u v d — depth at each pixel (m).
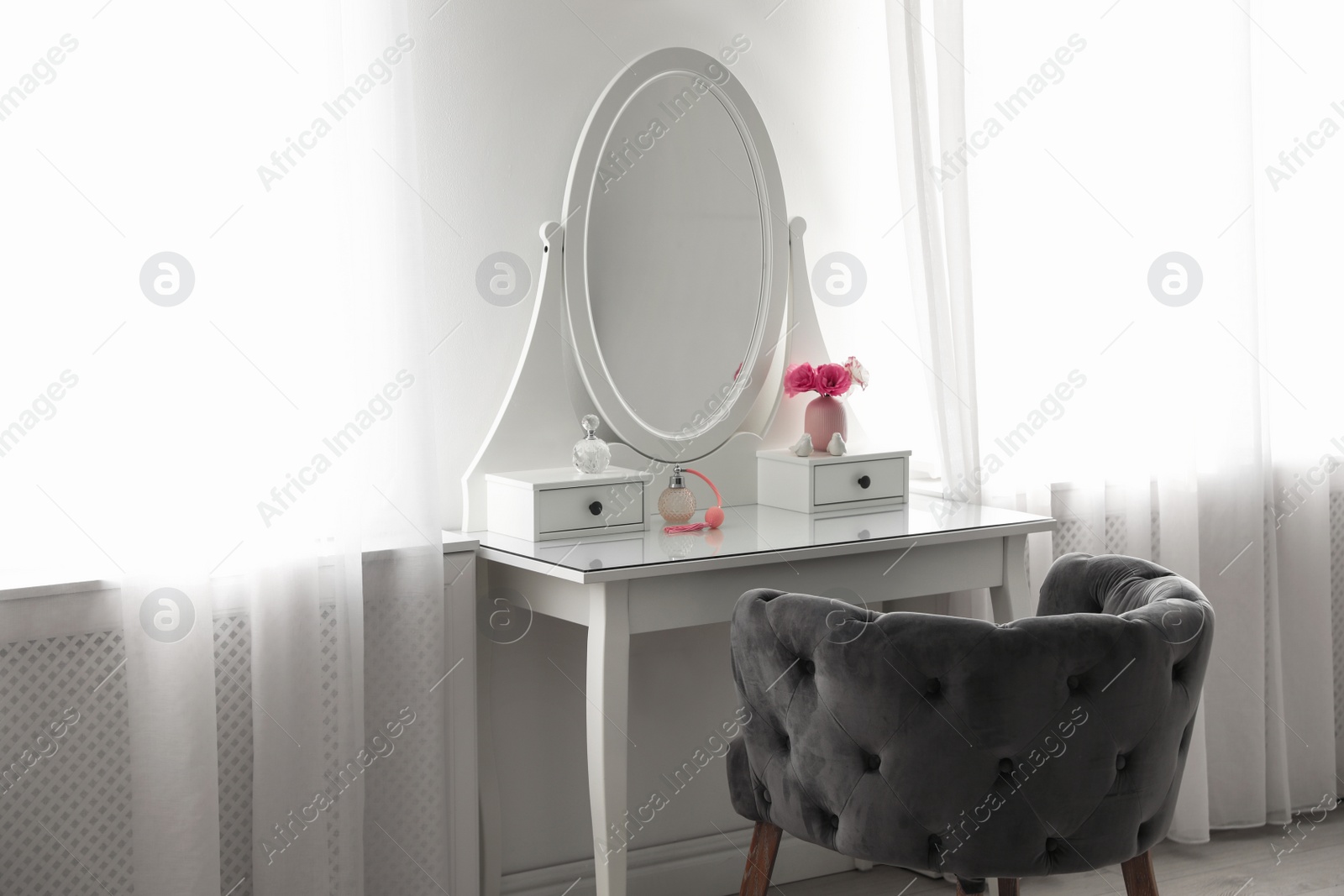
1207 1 2.89
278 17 2.01
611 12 2.51
